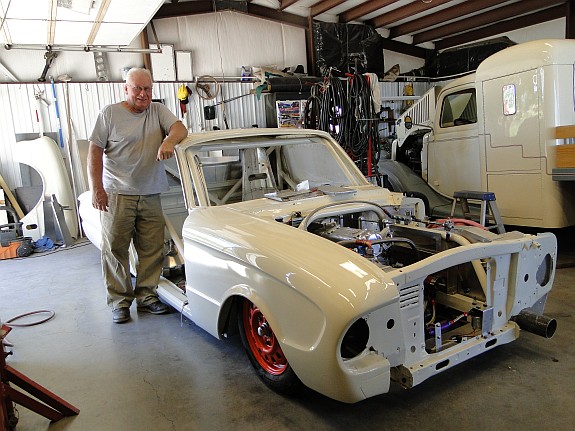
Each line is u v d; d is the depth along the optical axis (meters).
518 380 2.30
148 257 3.55
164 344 3.03
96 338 3.21
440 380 2.35
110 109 3.21
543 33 9.28
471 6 9.19
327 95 5.98
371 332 1.81
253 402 2.26
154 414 2.22
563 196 4.30
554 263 2.53
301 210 2.70
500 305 2.32
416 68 11.68
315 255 1.94
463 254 2.07
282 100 8.65
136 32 6.78
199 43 9.15
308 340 1.84
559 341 2.71
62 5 5.35
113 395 2.43
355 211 2.76
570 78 4.23
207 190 3.01
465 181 5.30
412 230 2.56
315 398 2.26
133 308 3.82
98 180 3.23
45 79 7.77
